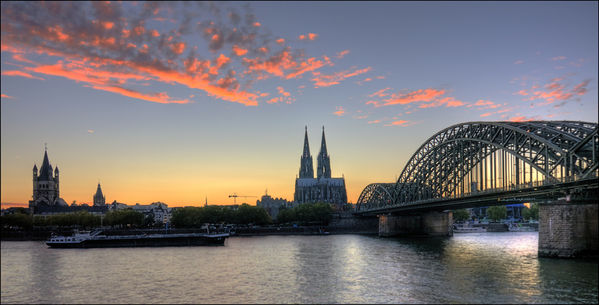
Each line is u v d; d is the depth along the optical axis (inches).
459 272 3304.6
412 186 7081.7
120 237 6486.2
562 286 2647.6
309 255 4761.3
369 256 4539.9
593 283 2701.8
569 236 3582.7
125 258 4756.4
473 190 5049.2
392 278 3164.4
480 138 4827.8
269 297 2667.3
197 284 3112.7
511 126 4190.5
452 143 5590.6
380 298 2566.4
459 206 6294.3
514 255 4274.1
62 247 6348.4
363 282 3046.3
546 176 3656.5
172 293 2837.1
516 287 2684.5
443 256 4384.8
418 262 3951.8
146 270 3796.8
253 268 3809.1
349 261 4151.1
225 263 4180.6
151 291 2906.0
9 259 4731.8
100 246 6451.8
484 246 5516.7
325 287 2915.8
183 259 4584.2
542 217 3759.8
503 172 4419.3
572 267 3203.7
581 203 3550.7
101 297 2760.8
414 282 2984.7
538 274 2999.5
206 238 6569.9
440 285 2851.9
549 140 3708.2
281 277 3319.4
